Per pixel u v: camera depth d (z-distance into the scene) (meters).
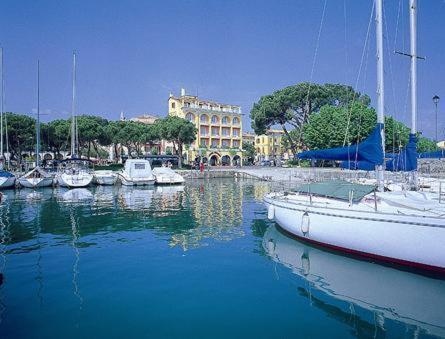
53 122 62.00
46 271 9.48
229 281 8.72
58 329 6.38
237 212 19.44
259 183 42.38
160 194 29.62
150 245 12.24
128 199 25.83
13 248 11.89
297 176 34.91
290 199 12.84
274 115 63.38
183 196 27.94
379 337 6.16
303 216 11.27
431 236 8.66
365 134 43.97
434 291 8.05
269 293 8.00
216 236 13.54
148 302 7.50
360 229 9.85
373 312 7.09
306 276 9.01
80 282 8.66
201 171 51.81
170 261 10.36
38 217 18.00
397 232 9.16
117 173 40.28
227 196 27.78
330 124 46.56
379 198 10.99
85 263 10.19
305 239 11.86
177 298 7.72
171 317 6.84
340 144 45.75
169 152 83.50
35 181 33.75
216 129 82.25
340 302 7.53
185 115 77.38
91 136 59.12
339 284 8.49
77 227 15.45
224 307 7.27
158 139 65.38
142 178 38.00
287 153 102.06
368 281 8.65
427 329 6.43
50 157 67.38
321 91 58.56
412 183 13.47
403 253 9.17
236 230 14.60
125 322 6.62
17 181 33.38
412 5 13.34
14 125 53.06
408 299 7.66
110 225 15.86
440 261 8.63
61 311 7.08
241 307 7.28
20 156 57.66
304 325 6.55
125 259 10.57
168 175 39.84
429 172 24.53
